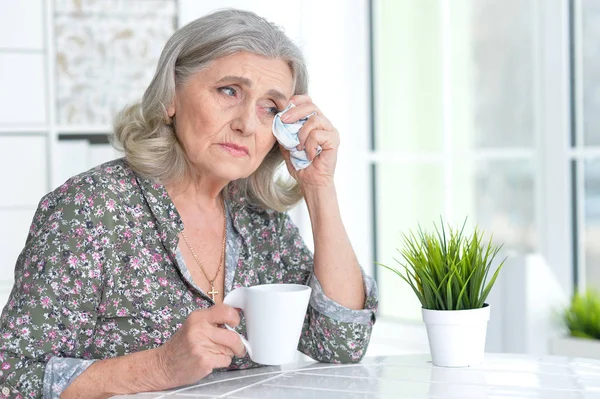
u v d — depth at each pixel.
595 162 3.46
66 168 3.83
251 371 1.70
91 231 1.67
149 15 3.96
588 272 3.50
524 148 3.73
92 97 3.89
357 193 4.36
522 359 1.74
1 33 3.71
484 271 1.68
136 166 1.76
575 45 3.52
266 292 1.51
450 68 4.02
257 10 4.15
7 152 3.75
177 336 1.52
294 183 1.98
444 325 1.66
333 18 4.31
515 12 3.74
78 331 1.64
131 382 1.52
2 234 3.75
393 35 4.27
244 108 1.72
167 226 1.76
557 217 3.58
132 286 1.72
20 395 1.53
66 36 3.85
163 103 1.77
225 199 1.91
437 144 4.09
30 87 3.77
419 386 1.51
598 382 1.52
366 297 1.85
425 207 4.15
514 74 3.75
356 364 1.76
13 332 1.56
